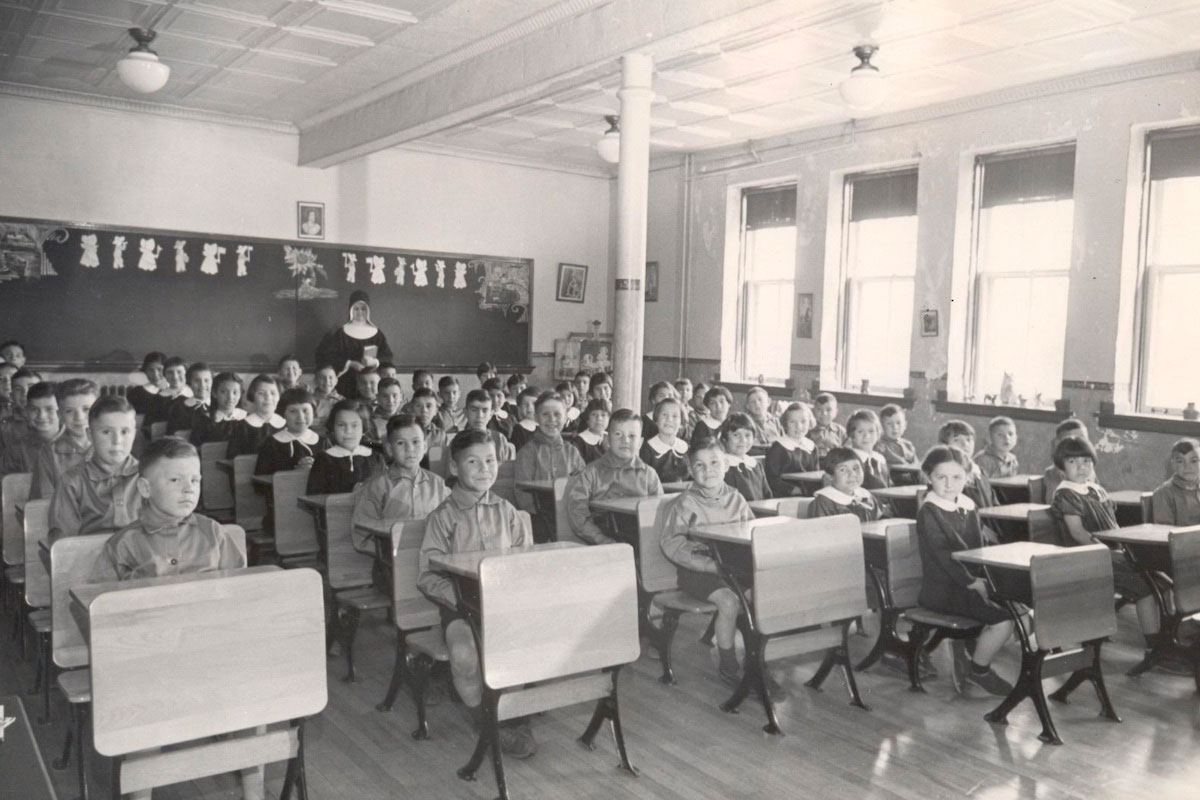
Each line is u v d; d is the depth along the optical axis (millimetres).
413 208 10891
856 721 3432
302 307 10180
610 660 2873
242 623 2271
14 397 6066
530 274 11773
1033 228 7867
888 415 6672
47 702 3299
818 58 6953
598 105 8633
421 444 4027
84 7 6316
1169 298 7066
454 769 2980
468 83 7172
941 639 3660
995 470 6074
